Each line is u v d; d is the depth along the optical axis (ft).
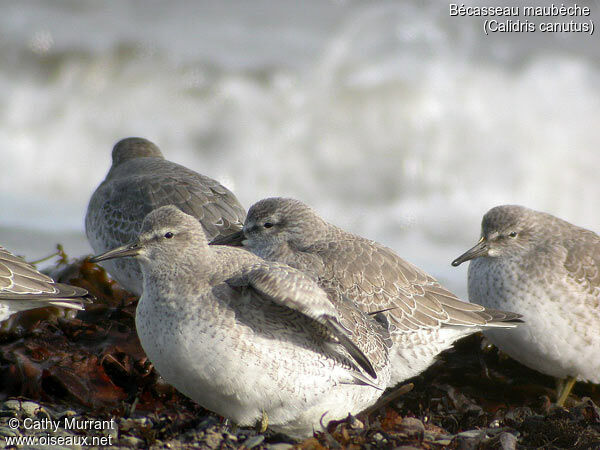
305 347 28.89
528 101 101.76
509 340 41.16
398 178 96.37
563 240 42.06
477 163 96.37
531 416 35.06
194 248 29.73
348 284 36.60
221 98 103.71
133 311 39.22
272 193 97.14
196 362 28.19
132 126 103.35
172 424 30.45
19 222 73.20
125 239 41.55
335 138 99.40
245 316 28.43
